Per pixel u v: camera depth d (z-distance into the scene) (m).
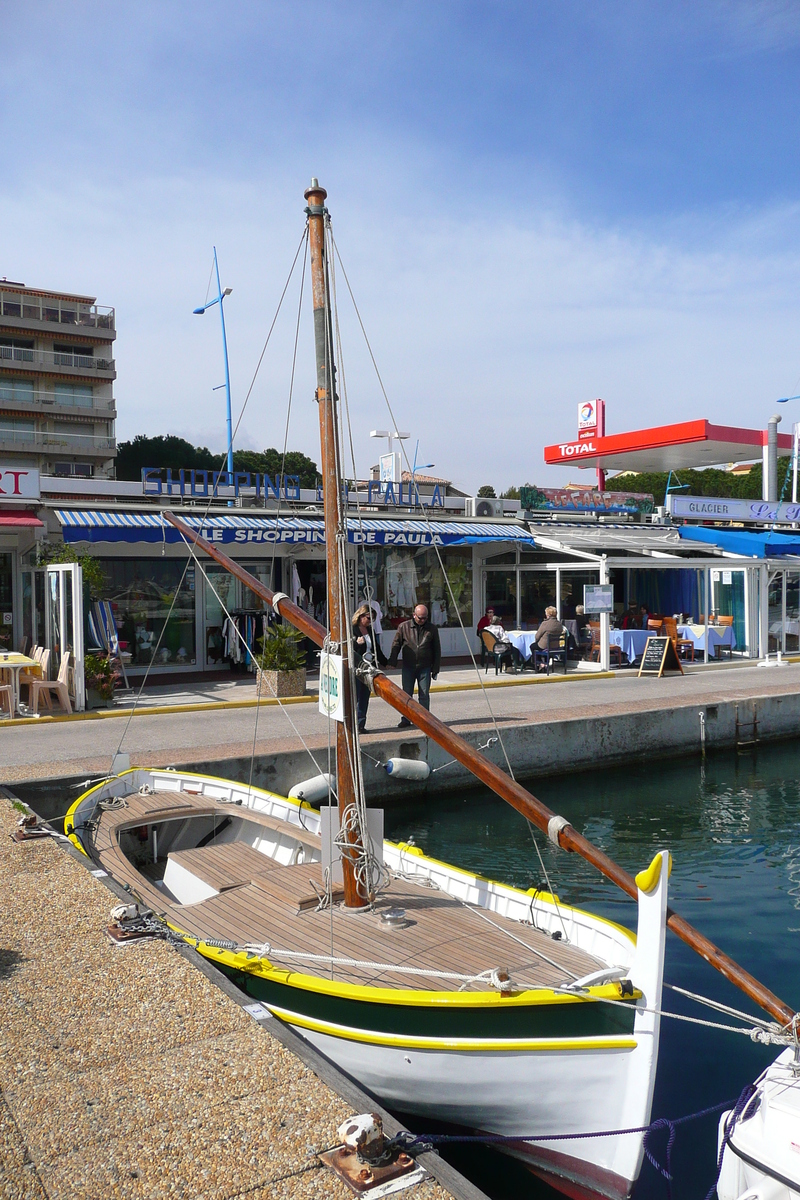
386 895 6.77
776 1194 4.01
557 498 25.95
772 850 10.92
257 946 5.60
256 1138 3.61
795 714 17.23
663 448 31.03
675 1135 5.58
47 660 16.20
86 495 19.05
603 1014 4.94
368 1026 5.15
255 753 11.62
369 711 15.64
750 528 30.44
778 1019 4.56
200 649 19.95
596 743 14.77
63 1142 3.59
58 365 65.69
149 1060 4.21
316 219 6.41
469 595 23.42
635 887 5.13
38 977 5.13
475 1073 4.97
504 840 11.42
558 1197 5.23
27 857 7.39
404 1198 3.30
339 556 6.38
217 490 20.70
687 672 21.34
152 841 9.04
